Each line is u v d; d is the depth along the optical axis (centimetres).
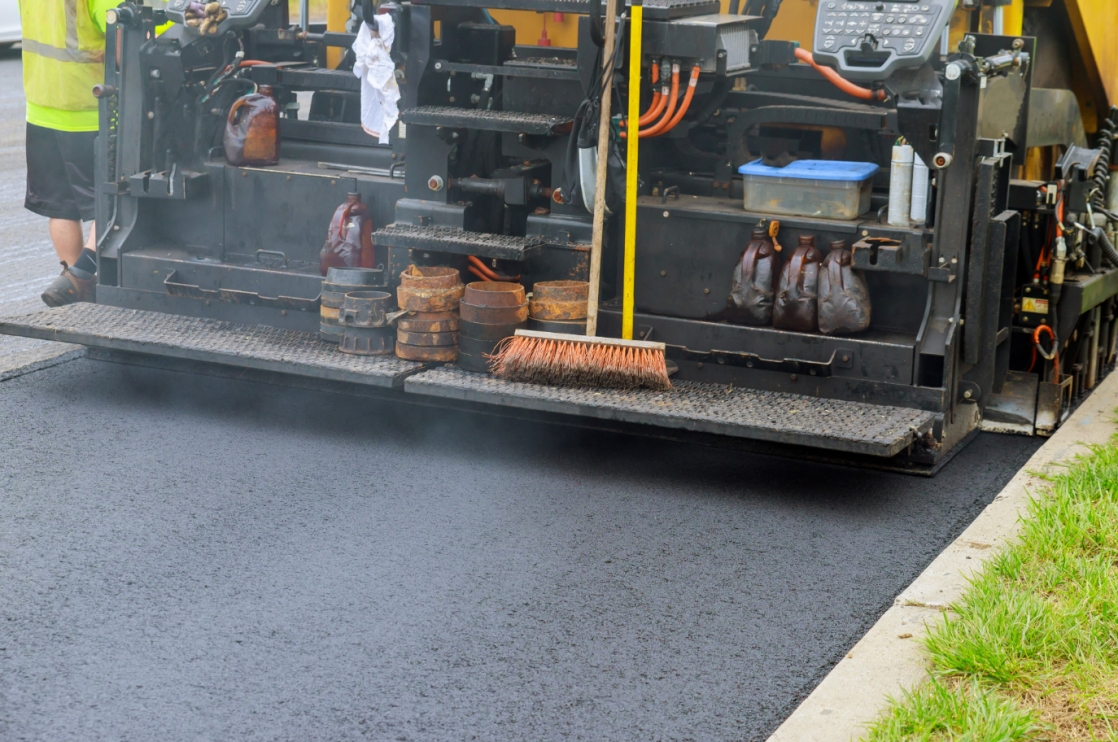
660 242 655
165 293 736
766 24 682
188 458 612
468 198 695
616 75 636
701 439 646
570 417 671
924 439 598
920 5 568
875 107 664
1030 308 663
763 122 663
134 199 752
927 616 454
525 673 418
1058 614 432
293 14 1324
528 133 652
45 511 543
